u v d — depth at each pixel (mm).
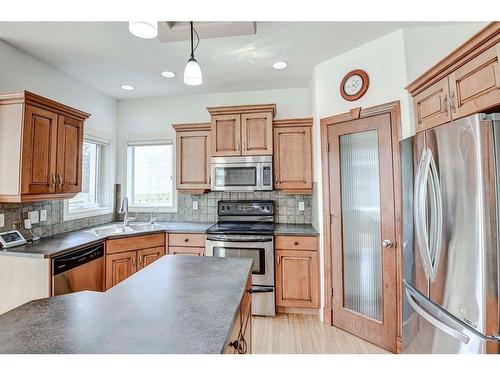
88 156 3346
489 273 1112
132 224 3273
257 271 2691
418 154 1576
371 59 2262
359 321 2295
